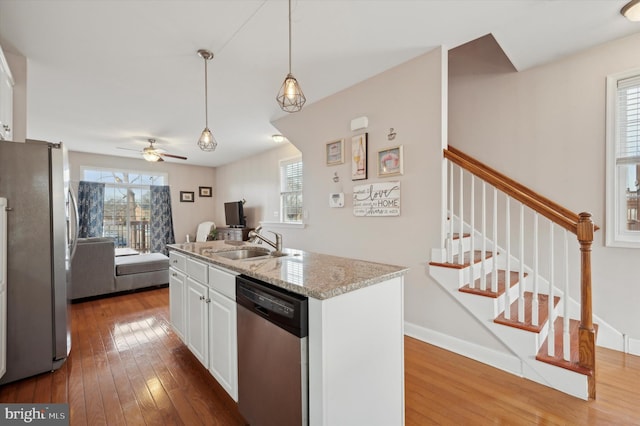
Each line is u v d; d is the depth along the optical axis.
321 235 3.54
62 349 2.16
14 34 2.17
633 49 2.32
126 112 3.83
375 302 1.37
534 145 2.79
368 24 2.14
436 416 1.64
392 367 1.46
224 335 1.71
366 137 2.99
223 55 2.52
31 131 4.64
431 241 2.51
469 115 3.21
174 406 1.74
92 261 3.88
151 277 4.38
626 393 1.83
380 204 2.86
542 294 2.71
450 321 2.42
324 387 1.13
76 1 1.83
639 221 2.34
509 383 1.95
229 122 4.29
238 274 1.61
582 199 2.54
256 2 1.89
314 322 1.15
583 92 2.53
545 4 1.96
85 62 2.59
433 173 2.49
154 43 2.33
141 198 7.01
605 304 2.44
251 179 6.80
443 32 2.26
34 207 2.04
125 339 2.69
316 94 3.36
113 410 1.71
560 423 1.58
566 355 1.88
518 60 2.67
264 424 1.38
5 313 1.90
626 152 2.38
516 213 2.85
